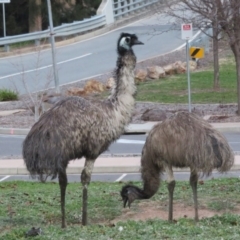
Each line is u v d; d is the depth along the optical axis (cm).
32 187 1684
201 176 1477
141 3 6059
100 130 1222
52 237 1112
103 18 5650
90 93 3534
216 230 1129
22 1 6231
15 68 4288
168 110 3047
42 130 1176
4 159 2198
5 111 3259
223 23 2847
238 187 1552
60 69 4259
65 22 6269
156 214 1357
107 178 1858
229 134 2677
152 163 1231
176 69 4059
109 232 1131
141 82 3872
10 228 1255
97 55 4659
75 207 1415
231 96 3409
